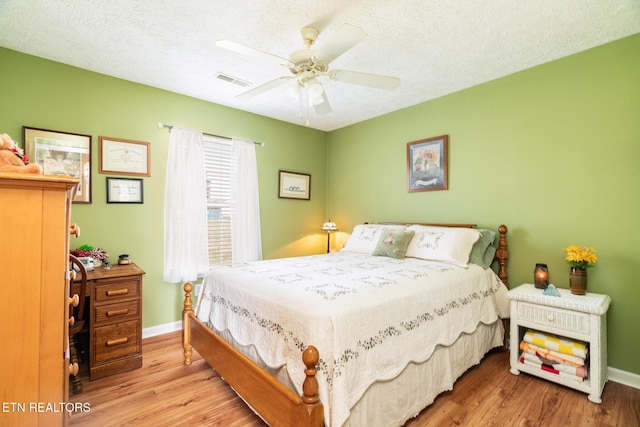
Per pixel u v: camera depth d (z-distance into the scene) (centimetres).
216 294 221
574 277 214
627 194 211
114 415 177
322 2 177
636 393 197
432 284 197
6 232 85
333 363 130
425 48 228
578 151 232
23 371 86
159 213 302
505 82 272
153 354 257
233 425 168
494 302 252
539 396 193
